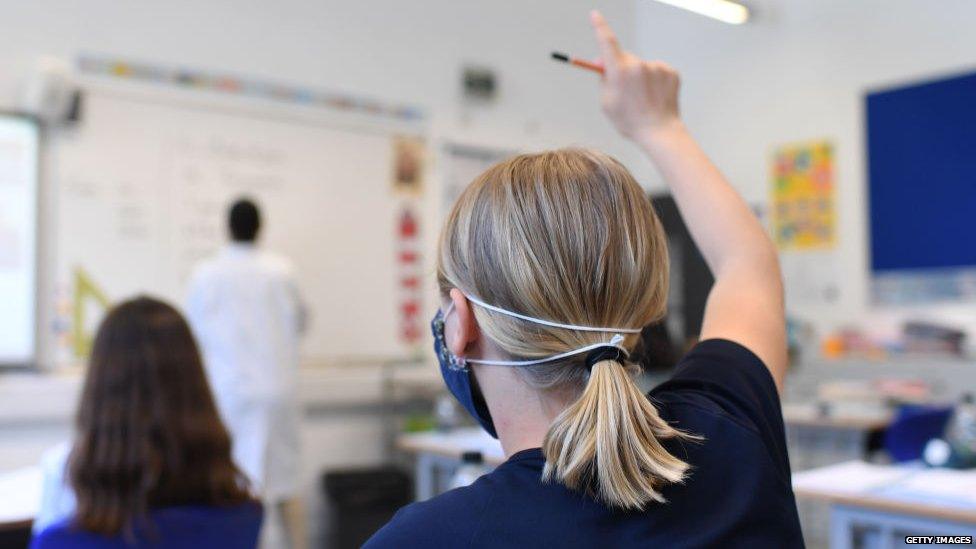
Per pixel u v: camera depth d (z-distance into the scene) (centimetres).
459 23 495
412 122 473
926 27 473
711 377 72
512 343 62
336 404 434
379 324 454
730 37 553
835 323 505
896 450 323
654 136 91
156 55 388
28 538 209
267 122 420
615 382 60
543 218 62
